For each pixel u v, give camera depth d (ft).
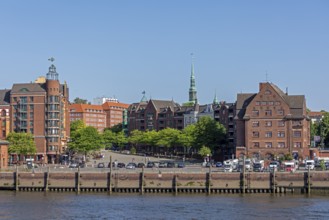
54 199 485.15
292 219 380.58
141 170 558.56
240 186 519.60
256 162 627.05
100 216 398.21
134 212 410.93
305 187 513.45
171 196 500.74
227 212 408.05
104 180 539.70
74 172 545.03
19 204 455.63
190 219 382.42
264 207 429.79
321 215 394.32
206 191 524.11
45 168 642.22
